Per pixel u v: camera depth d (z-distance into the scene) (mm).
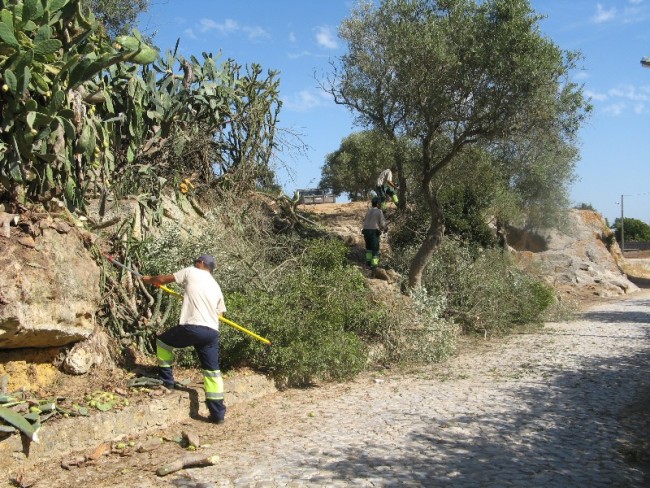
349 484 5062
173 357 7590
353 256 14758
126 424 6078
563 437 6461
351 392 8516
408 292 12734
